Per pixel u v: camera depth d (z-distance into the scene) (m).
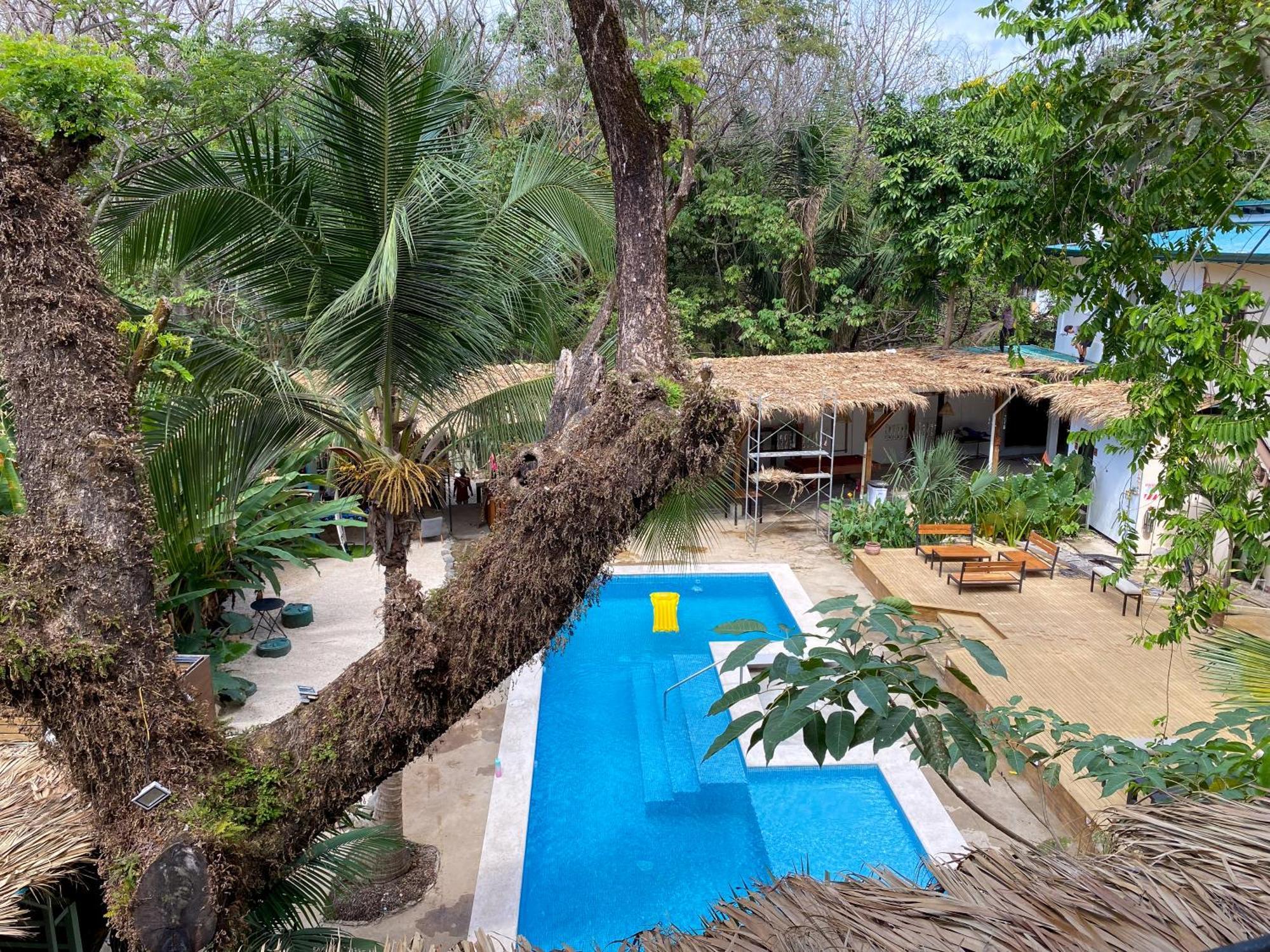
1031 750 3.68
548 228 6.10
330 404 5.89
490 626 3.23
